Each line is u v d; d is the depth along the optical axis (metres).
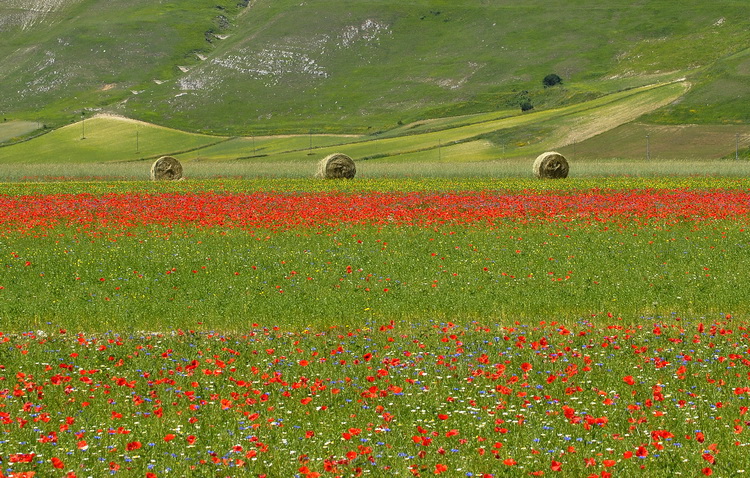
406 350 24.16
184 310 29.61
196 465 15.40
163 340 25.75
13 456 14.62
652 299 30.97
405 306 30.12
